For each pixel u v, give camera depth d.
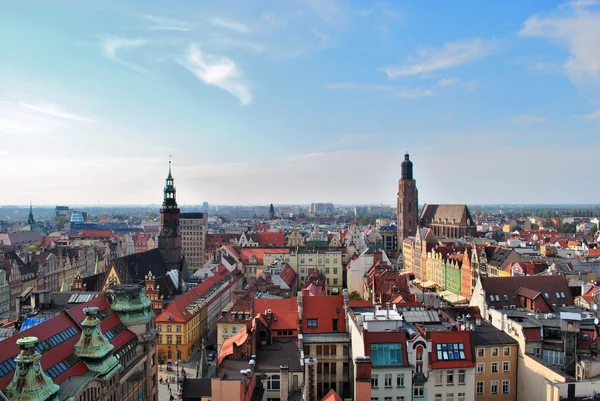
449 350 74.12
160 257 189.25
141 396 80.31
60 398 56.59
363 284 181.38
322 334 83.69
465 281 174.00
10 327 89.62
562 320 76.12
